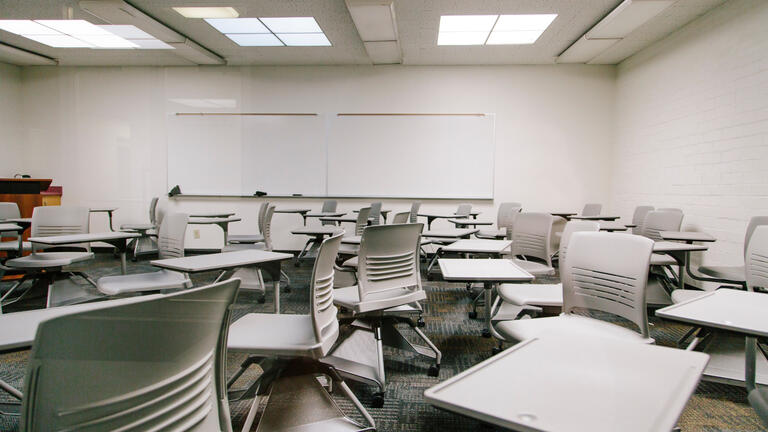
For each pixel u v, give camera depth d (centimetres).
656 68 518
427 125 641
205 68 659
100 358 73
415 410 193
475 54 587
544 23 482
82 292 361
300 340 150
